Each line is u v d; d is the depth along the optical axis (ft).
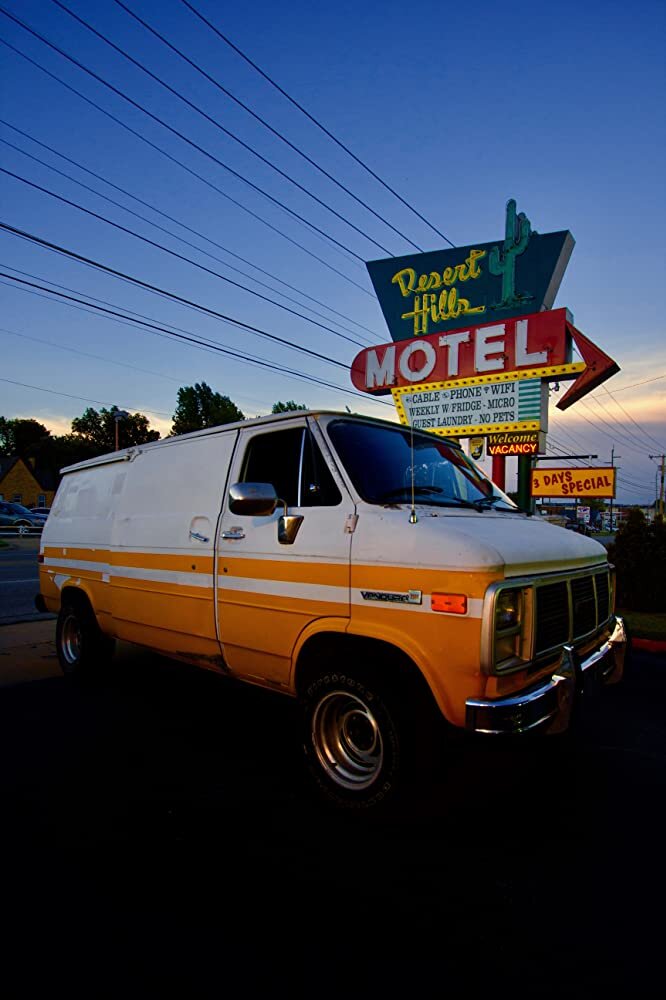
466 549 8.93
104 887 8.16
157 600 14.49
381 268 49.90
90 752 12.84
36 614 30.37
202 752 12.85
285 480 11.82
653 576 31.30
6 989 6.38
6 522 105.60
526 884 8.35
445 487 12.40
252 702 16.35
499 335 41.68
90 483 18.51
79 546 18.03
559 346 39.58
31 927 7.37
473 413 42.83
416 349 45.75
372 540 9.97
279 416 12.25
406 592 9.38
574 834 9.71
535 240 43.39
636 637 24.66
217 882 8.29
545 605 9.93
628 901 8.01
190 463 14.17
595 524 242.37
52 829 9.67
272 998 6.30
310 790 11.12
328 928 7.39
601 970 6.76
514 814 10.32
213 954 6.93
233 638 12.35
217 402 213.05
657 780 11.80
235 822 9.93
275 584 11.39
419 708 9.41
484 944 7.15
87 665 17.66
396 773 9.41
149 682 18.31
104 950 6.98
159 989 6.40
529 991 6.43
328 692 10.41
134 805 10.49
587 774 12.04
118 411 137.59
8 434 273.75
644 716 15.62
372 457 11.52
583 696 10.77
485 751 13.10
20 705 16.02
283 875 8.46
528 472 42.47
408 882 8.35
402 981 6.55
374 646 9.87
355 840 9.41
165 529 14.34
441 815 10.25
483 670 8.56
